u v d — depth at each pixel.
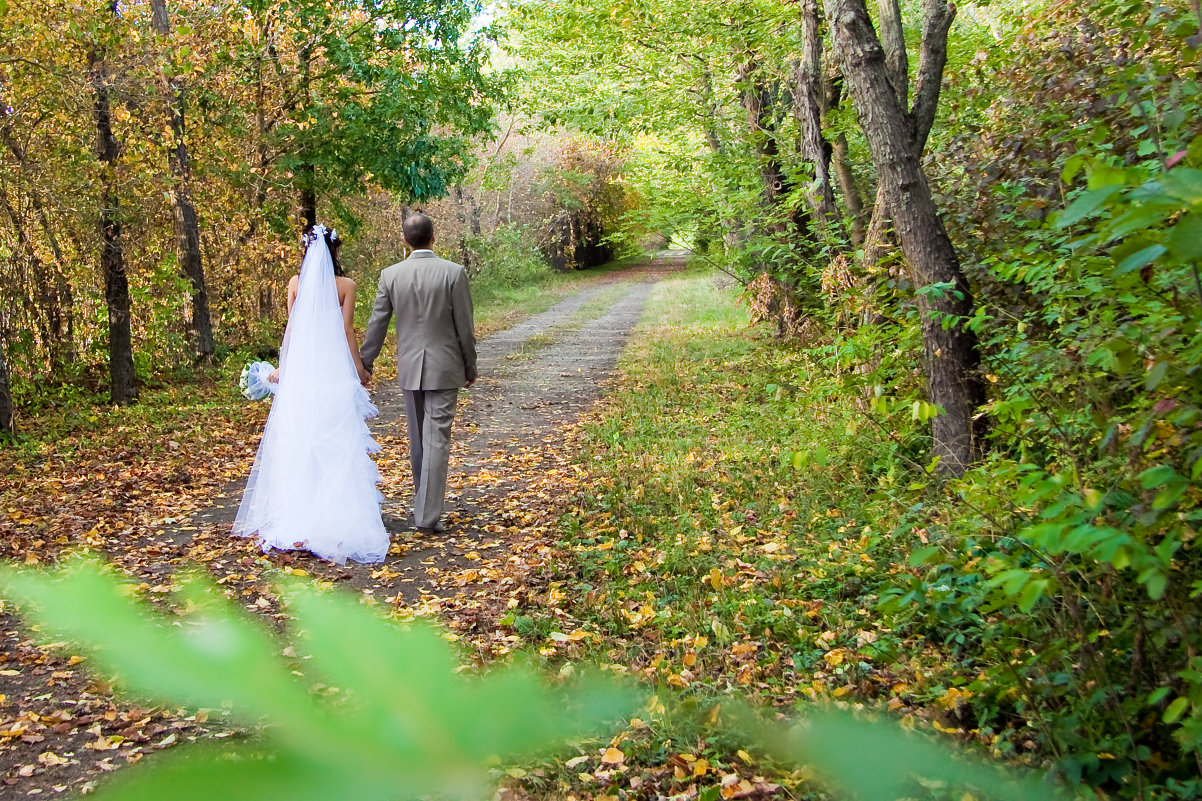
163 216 16.11
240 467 9.30
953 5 6.34
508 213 38.94
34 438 10.97
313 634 0.39
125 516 7.32
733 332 18.56
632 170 16.50
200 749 0.34
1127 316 3.56
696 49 14.17
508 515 7.08
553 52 15.95
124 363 13.95
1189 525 2.47
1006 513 3.41
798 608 4.80
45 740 3.68
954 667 3.84
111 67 12.69
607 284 42.66
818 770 0.55
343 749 0.34
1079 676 3.13
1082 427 3.32
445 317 6.58
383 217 26.09
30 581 0.37
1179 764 2.70
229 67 15.91
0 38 11.18
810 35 10.22
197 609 0.40
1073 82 5.87
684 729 3.32
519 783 2.55
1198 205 0.99
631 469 8.10
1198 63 4.07
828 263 10.20
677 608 4.96
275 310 21.44
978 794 0.62
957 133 8.17
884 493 4.49
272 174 17.38
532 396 13.31
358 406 6.21
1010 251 4.33
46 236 13.91
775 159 12.58
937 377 6.02
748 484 7.14
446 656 0.40
